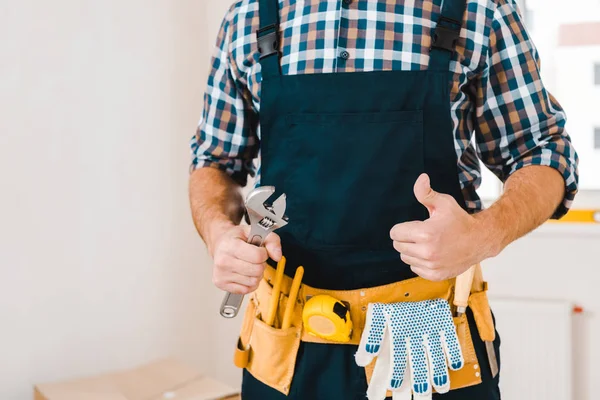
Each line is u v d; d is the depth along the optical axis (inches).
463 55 35.0
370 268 34.4
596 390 78.4
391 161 34.3
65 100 74.5
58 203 74.1
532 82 35.8
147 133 82.6
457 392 34.0
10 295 70.4
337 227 34.6
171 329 85.7
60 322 74.6
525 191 32.9
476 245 28.8
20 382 71.4
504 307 78.5
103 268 78.4
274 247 32.3
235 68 40.0
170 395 68.1
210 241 34.9
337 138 34.9
